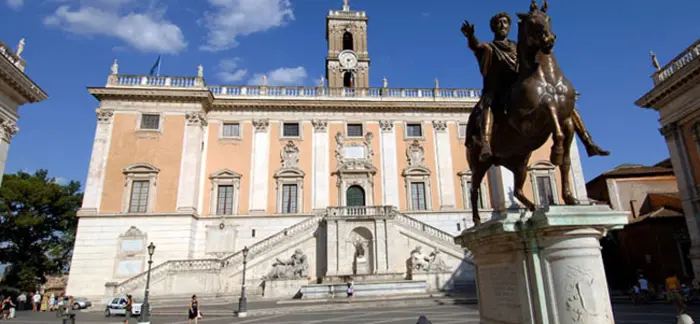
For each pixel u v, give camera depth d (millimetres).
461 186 34125
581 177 33688
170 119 32125
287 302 22125
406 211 32781
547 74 4566
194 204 30641
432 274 26141
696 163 23406
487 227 4719
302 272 26188
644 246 28172
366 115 35250
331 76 39438
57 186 38094
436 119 35688
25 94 19172
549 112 4430
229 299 24547
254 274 27062
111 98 31891
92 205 29469
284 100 34219
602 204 4309
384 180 33594
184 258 28969
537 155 34375
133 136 31328
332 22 41469
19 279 34844
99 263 28391
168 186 30547
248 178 32500
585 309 3912
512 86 4793
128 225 29281
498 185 33219
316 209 32188
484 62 5262
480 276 5371
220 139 33188
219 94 34469
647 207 33438
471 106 35875
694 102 23125
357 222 28078
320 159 33594
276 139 33781
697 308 17062
